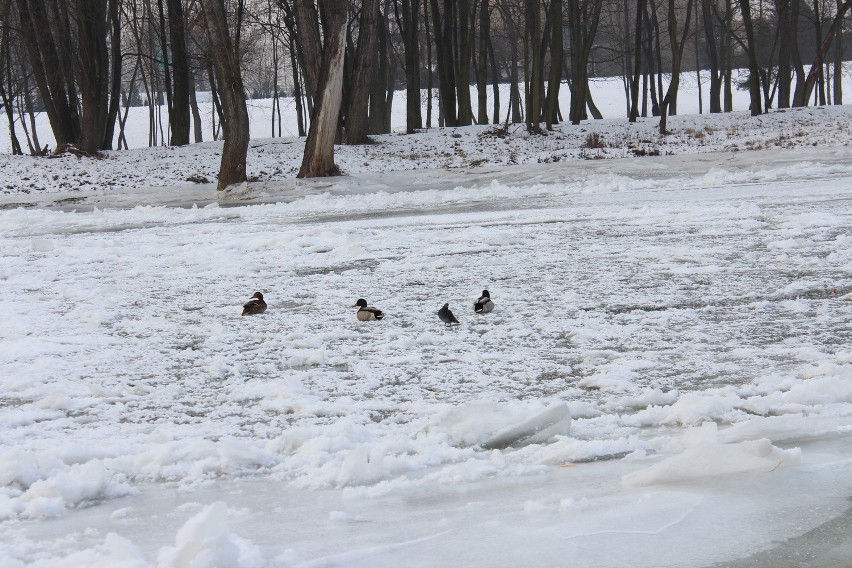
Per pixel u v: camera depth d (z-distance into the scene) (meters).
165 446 4.82
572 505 3.64
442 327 8.23
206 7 28.67
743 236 12.95
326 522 3.63
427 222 17.56
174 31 41.94
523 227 15.66
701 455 4.03
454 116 46.56
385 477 4.30
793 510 3.50
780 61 52.12
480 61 49.31
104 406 6.02
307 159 31.22
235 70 29.25
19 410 5.96
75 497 4.09
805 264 10.46
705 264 10.88
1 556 3.36
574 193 22.78
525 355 7.06
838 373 5.99
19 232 19.97
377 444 4.79
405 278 10.99
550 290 9.76
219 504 3.23
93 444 5.00
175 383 6.62
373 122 48.81
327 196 25.42
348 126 40.28
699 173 26.80
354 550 3.26
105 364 7.28
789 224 13.74
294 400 5.91
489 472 4.25
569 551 3.19
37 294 10.77
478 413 5.11
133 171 35.03
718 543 3.22
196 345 7.91
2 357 7.57
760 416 5.15
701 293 9.20
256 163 36.50
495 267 11.46
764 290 9.20
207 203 27.09
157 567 3.11
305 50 31.67
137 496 4.18
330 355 7.32
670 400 5.63
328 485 4.21
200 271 12.37
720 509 3.54
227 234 17.11
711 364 6.54
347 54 43.56
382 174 31.69
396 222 17.91
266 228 18.06
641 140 39.47
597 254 12.09
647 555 3.14
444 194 24.25
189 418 5.68
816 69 48.97
